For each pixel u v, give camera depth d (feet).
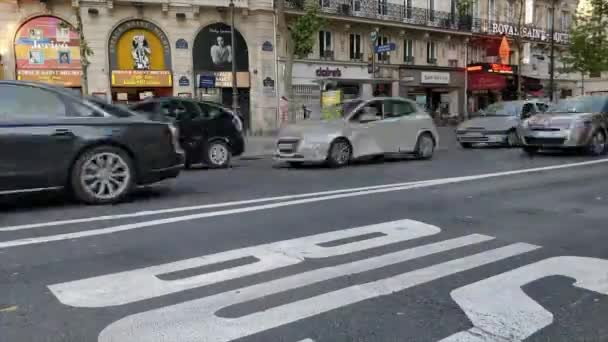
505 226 19.44
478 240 17.43
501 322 11.02
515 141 56.95
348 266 14.57
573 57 117.39
